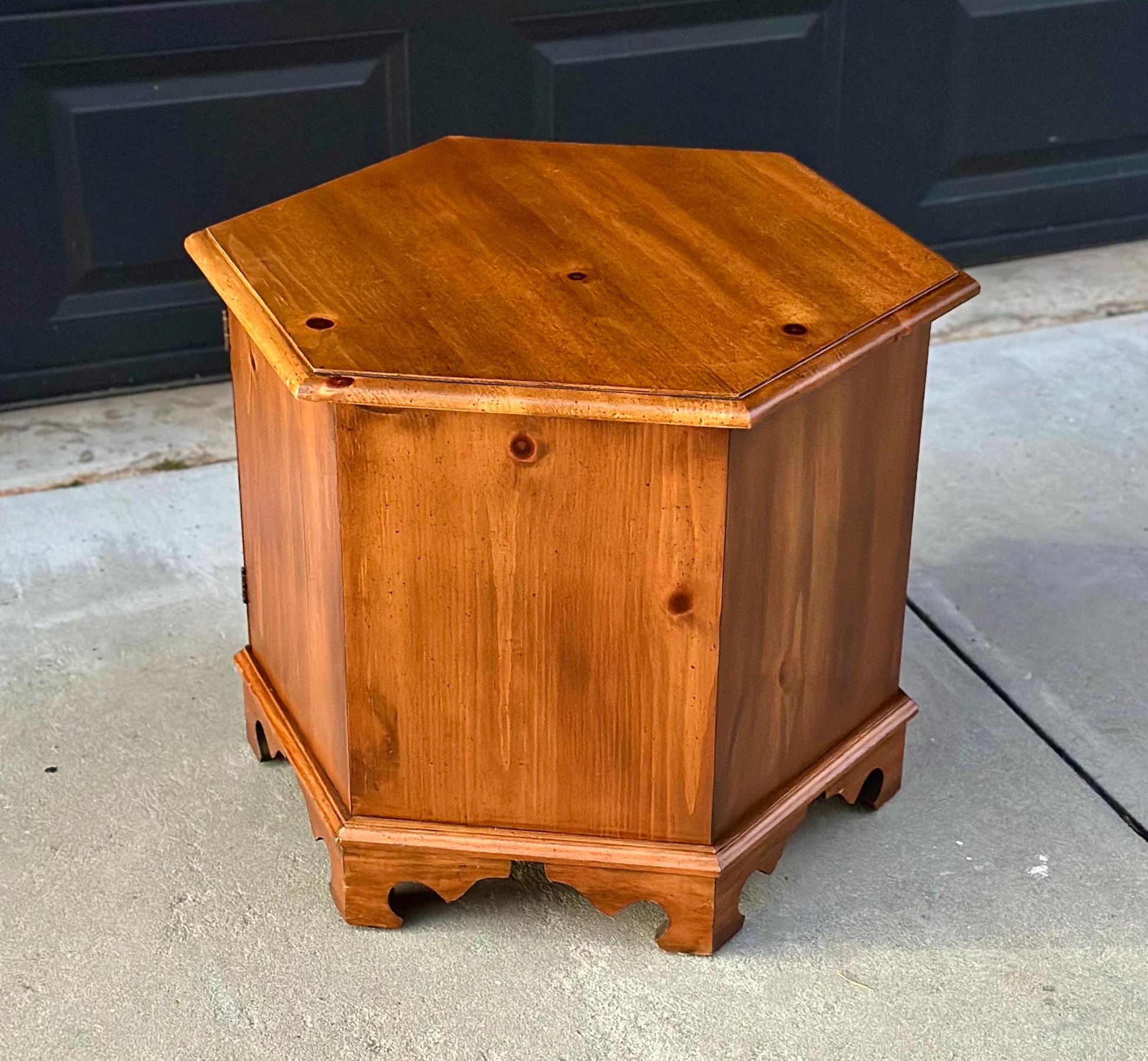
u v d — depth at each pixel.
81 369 3.28
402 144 3.30
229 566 2.80
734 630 1.83
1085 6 3.65
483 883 2.12
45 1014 1.90
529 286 1.89
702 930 1.98
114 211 3.16
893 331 1.83
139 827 2.20
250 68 3.13
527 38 3.29
